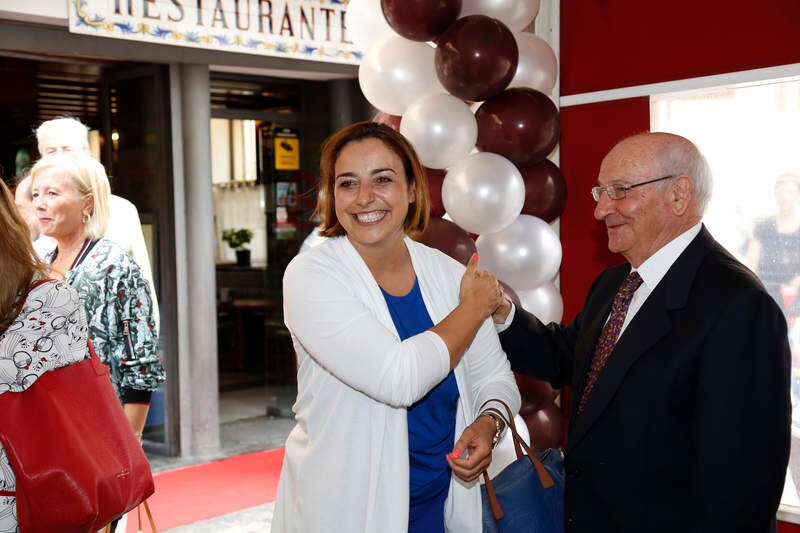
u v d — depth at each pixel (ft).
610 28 9.48
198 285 16.69
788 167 8.43
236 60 16.34
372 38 10.00
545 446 9.50
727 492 4.90
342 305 5.34
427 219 6.13
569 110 9.97
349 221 5.67
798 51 7.98
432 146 8.75
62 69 16.55
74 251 9.28
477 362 6.12
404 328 5.80
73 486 4.71
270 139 19.71
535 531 5.76
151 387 9.30
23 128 18.42
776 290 8.64
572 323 6.95
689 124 9.00
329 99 19.65
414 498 5.80
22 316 4.87
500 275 9.16
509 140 8.91
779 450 4.91
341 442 5.47
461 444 5.51
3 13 13.35
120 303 9.11
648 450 5.31
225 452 17.35
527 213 9.53
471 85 8.59
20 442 4.71
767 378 4.94
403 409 5.48
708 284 5.31
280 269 20.33
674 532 5.25
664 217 5.59
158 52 15.26
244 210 20.35
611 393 5.49
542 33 10.13
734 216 8.82
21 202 11.66
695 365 5.19
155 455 17.08
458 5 8.71
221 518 13.53
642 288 5.76
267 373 20.62
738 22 8.39
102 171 9.36
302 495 5.57
